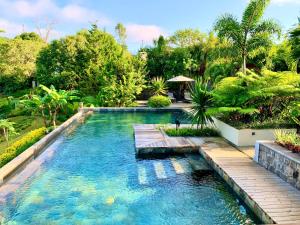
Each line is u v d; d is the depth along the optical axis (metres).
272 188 6.24
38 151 9.94
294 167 6.30
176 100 25.16
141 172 8.25
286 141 7.46
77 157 9.65
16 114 24.23
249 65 19.98
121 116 18.41
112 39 25.70
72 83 23.31
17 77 27.86
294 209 5.30
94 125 15.28
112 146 10.98
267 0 14.55
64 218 5.84
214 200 6.51
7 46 27.59
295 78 10.53
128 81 21.84
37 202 6.48
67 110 21.59
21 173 8.16
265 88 10.02
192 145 9.90
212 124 12.39
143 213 6.00
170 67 27.91
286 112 11.12
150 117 18.00
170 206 6.27
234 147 9.68
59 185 7.39
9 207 6.24
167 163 8.99
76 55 23.88
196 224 5.55
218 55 16.77
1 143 16.86
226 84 11.27
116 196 6.77
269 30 15.05
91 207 6.26
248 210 5.92
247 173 7.16
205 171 8.23
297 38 9.74
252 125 10.27
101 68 23.30
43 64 24.55
